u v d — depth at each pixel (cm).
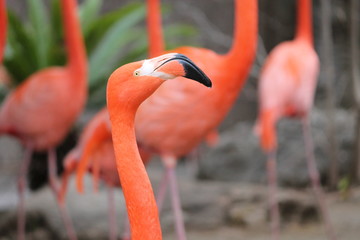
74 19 845
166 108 633
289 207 1032
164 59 267
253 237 965
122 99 270
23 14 1870
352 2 1277
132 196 271
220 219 1030
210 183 1243
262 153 1286
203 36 1880
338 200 1163
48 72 877
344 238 943
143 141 653
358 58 1394
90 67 1078
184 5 1931
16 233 959
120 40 1105
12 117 877
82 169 696
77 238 923
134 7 1063
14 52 1040
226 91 631
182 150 661
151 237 272
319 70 1680
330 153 1231
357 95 1241
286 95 934
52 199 1018
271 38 1886
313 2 1698
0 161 1680
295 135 1292
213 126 651
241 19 624
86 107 1098
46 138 874
